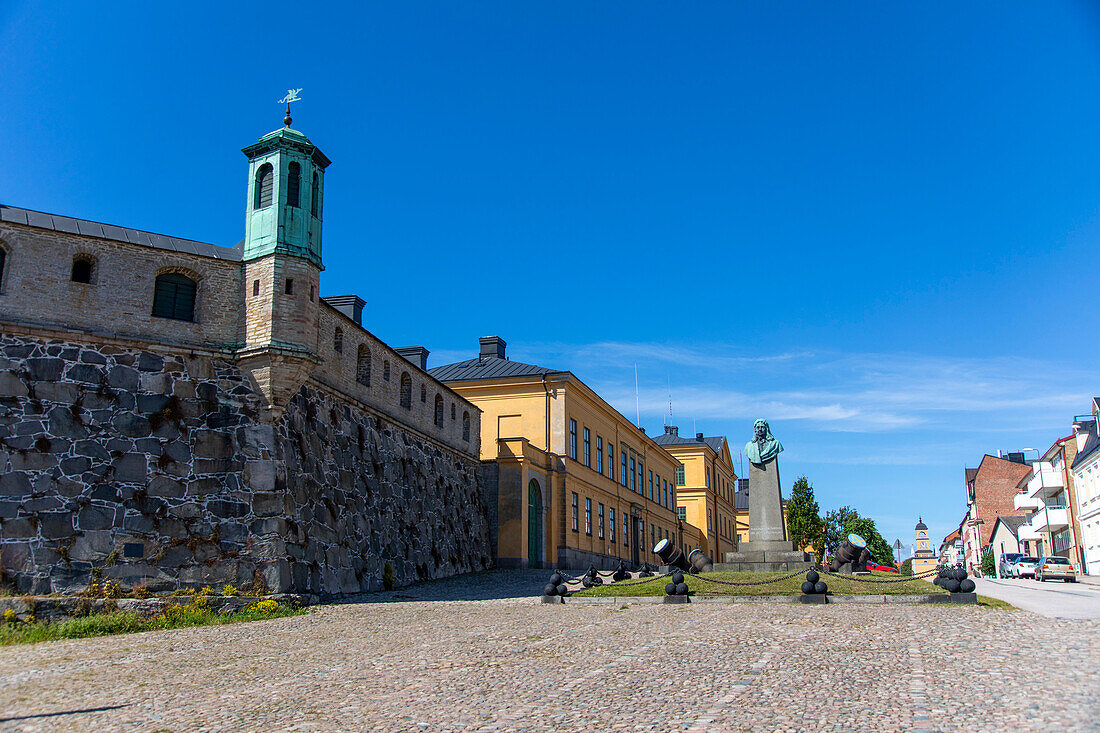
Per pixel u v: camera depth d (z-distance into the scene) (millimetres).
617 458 56594
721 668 11711
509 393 47344
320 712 10195
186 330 23203
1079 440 64500
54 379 21109
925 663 11719
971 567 101000
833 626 15789
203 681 12328
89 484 20812
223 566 21719
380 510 29406
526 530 41094
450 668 12586
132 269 22812
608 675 11523
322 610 21688
